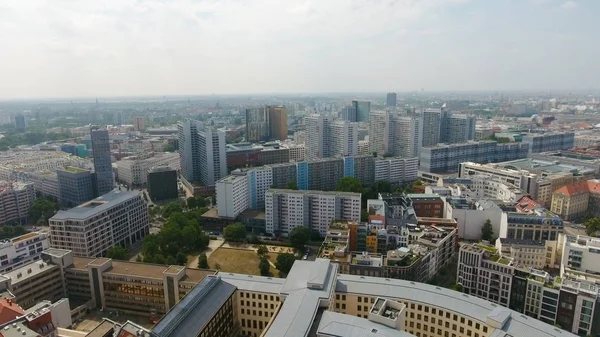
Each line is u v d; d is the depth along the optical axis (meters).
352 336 176.75
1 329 180.12
